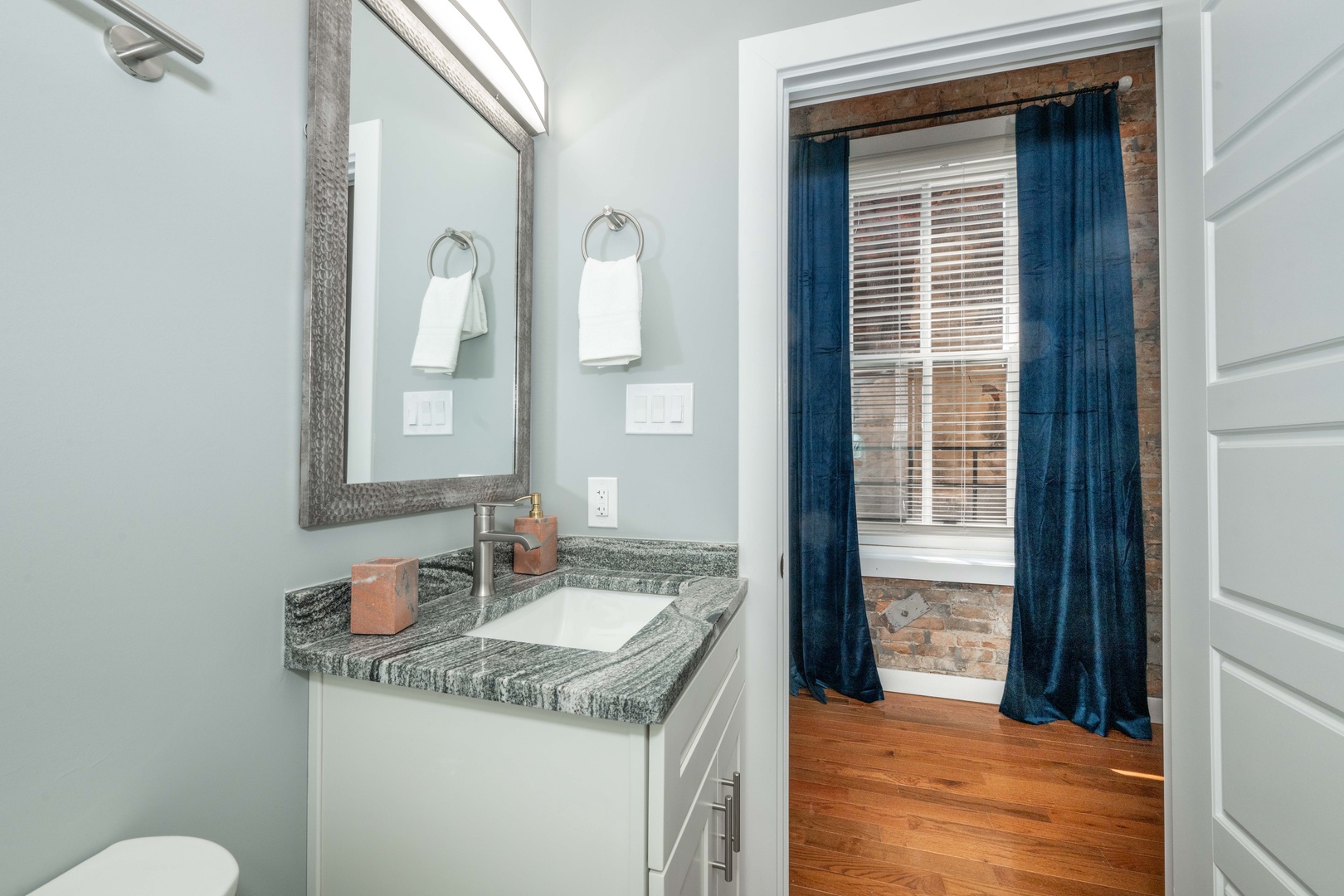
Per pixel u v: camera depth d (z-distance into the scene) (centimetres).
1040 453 216
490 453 123
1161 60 111
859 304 239
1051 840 154
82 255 55
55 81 53
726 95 127
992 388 227
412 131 100
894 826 160
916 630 241
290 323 78
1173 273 104
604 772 64
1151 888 137
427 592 103
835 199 222
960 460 231
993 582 228
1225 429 90
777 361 123
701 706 82
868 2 119
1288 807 78
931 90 223
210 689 68
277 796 75
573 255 137
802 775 185
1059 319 213
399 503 95
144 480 61
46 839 53
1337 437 70
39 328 52
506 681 66
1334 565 70
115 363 58
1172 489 104
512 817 68
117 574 58
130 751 60
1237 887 87
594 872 64
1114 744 203
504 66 117
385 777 75
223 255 69
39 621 52
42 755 52
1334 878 70
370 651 76
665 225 131
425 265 104
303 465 79
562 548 134
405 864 74
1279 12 78
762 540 123
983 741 206
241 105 71
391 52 95
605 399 134
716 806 90
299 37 80
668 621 91
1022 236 217
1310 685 74
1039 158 214
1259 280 83
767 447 123
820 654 230
